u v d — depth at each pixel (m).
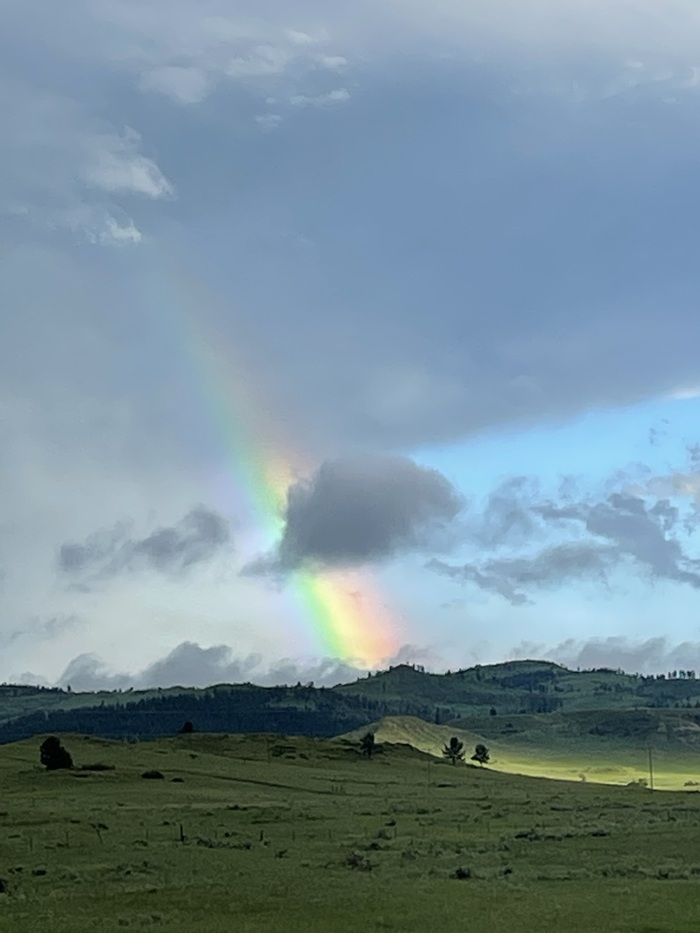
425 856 76.12
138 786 161.25
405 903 52.84
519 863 71.75
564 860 73.06
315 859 74.25
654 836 86.88
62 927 47.25
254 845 83.69
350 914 49.56
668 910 50.47
